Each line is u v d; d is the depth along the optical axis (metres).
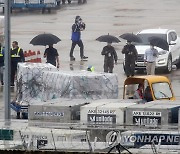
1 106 67.62
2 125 44.19
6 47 50.69
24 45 101.69
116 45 102.69
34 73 60.75
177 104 47.06
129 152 40.25
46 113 48.56
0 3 131.12
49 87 59.62
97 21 124.19
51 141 43.03
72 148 41.56
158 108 45.44
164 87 57.34
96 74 58.59
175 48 87.75
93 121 46.72
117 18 127.50
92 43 104.31
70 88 57.62
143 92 57.09
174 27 116.69
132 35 82.19
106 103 48.22
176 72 86.94
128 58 81.56
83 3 149.12
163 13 133.38
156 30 88.94
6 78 50.56
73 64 89.50
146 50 81.12
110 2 150.50
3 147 42.53
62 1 147.88
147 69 81.31
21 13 135.12
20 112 61.12
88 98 57.72
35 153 41.44
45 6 134.00
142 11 136.12
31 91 60.81
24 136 43.25
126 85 58.22
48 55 78.44
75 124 43.53
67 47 102.12
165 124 45.03
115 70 85.88
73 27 92.62
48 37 78.62
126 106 46.38
